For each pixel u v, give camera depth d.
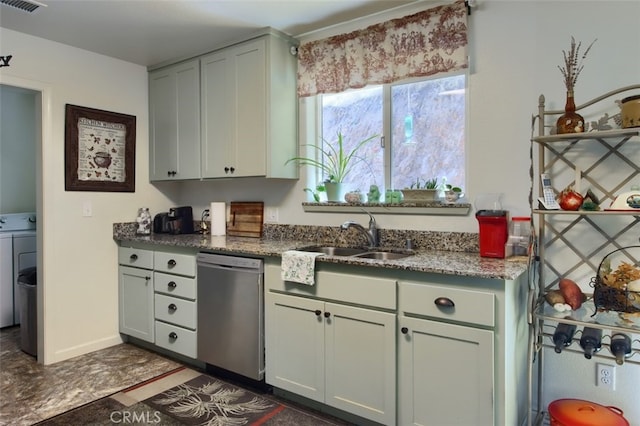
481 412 1.71
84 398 2.40
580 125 1.81
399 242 2.53
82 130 3.10
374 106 2.75
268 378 2.38
